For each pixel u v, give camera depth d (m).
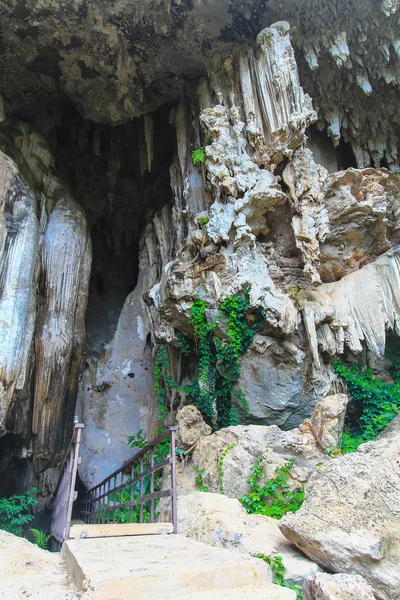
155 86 12.32
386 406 10.01
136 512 7.16
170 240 13.34
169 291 10.41
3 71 11.61
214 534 4.79
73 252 11.54
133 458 5.18
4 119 12.01
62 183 12.93
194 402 10.34
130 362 13.16
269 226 10.93
